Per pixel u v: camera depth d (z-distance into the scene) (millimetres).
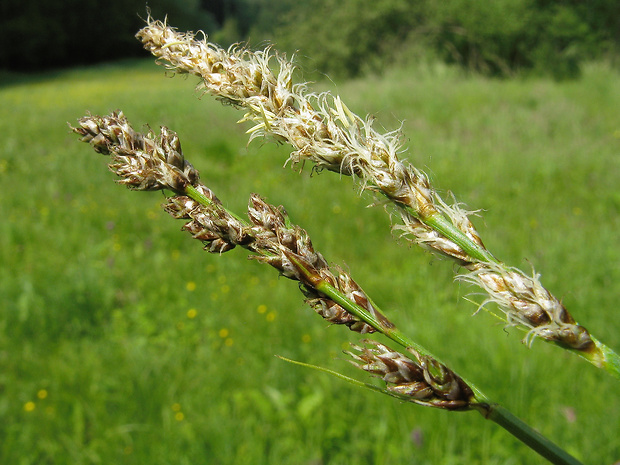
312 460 3016
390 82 16031
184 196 815
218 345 4180
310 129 768
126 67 37469
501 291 679
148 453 3178
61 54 40344
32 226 6461
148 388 3590
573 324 656
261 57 838
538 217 6211
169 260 5637
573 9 19688
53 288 4805
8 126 13055
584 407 3211
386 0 19516
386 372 718
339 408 3342
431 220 727
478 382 3367
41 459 3246
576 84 16766
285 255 741
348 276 754
